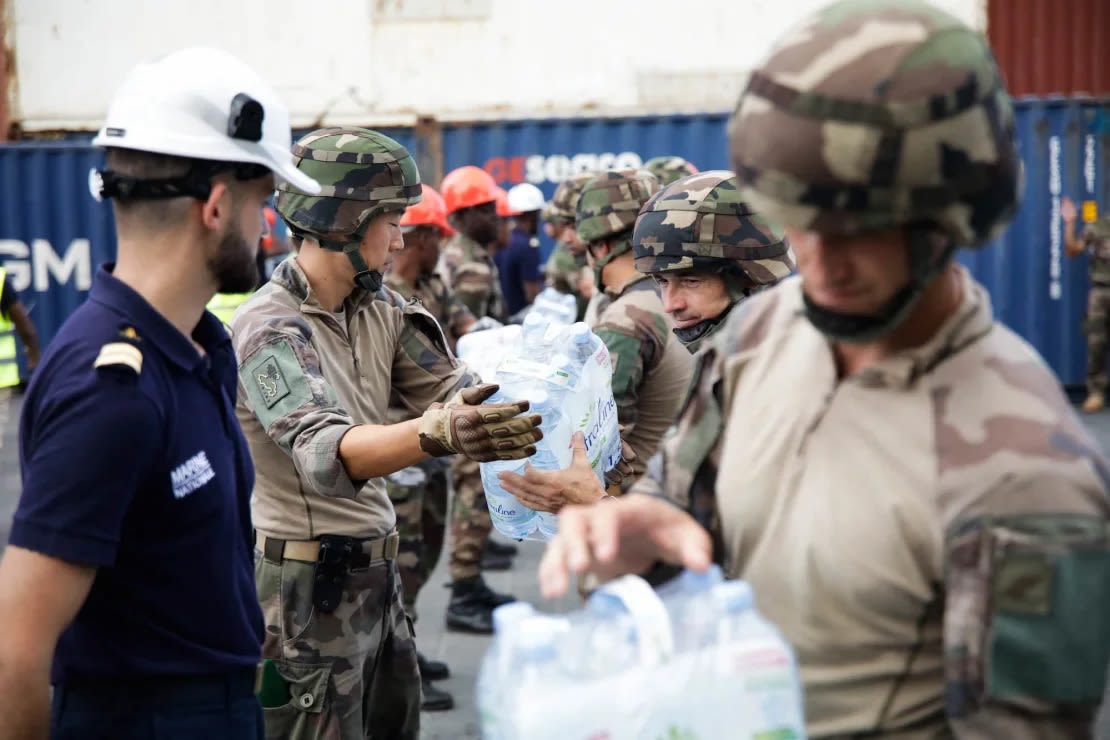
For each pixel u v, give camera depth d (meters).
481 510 5.17
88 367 1.74
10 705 1.69
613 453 2.76
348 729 2.73
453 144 10.88
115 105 1.88
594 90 12.32
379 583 2.81
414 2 12.31
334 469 2.38
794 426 1.32
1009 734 1.18
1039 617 1.17
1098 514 1.17
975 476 1.20
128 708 1.85
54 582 1.70
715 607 1.28
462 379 2.95
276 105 1.96
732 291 2.76
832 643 1.29
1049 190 10.06
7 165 11.02
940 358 1.25
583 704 1.21
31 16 12.29
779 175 1.16
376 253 2.75
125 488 1.74
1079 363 10.22
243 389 2.64
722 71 12.21
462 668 4.76
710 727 1.23
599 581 1.46
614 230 3.15
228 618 1.94
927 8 1.18
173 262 1.86
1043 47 11.93
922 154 1.12
